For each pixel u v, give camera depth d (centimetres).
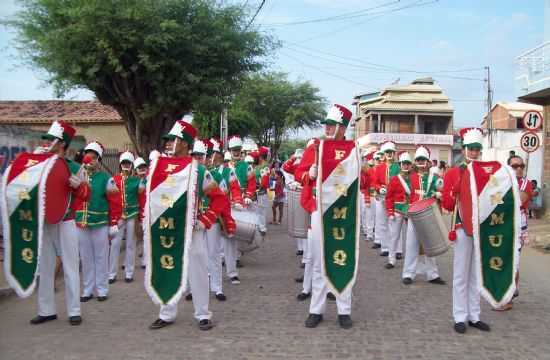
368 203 1348
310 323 607
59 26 1420
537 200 1781
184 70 1473
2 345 544
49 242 617
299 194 735
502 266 593
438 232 769
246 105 3722
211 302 719
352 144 615
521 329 609
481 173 591
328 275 602
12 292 743
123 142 2248
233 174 852
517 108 4116
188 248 578
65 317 647
